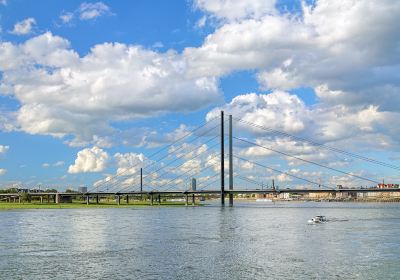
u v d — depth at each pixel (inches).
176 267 1971.0
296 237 3073.3
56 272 1881.2
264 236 3142.2
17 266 2010.3
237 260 2137.1
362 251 2416.3
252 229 3720.5
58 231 3604.8
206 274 1833.2
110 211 7672.2
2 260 2162.9
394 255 2287.2
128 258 2198.6
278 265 2016.5
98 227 3993.6
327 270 1916.8
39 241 2898.6
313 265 2020.2
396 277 1798.7
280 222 4611.2
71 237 3127.5
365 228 3826.3
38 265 2031.3
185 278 1765.5
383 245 2657.5
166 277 1782.7
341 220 4990.2
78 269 1939.0
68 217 5713.6
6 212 7332.7
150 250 2456.9
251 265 2014.0
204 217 5610.2
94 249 2506.2
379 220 5007.4
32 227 4028.1
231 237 3080.7
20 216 6003.9
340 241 2849.4
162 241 2856.8
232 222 4618.6
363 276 1812.3
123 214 6491.1
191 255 2282.2
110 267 1977.1
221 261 2110.0
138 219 5201.8
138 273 1852.9
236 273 1851.6
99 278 1769.2
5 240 2965.1
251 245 2652.6
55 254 2335.1
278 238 3011.8
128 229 3757.4
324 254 2314.2
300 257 2219.5
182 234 3294.8
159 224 4340.6
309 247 2568.9
